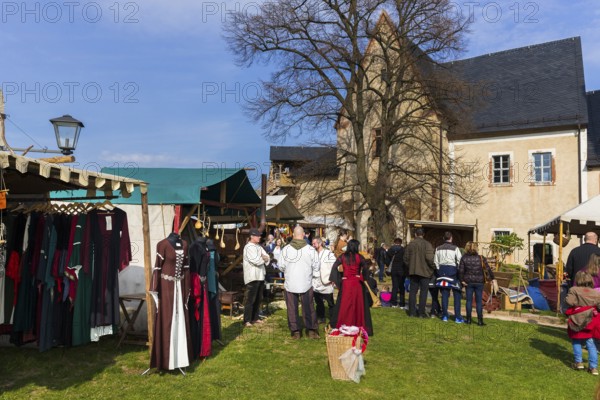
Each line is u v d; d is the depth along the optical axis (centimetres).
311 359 683
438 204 2678
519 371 649
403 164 2736
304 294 812
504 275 1262
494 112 2714
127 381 571
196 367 633
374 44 2888
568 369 664
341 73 2480
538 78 2780
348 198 2938
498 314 1112
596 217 1083
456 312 983
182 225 948
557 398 552
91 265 641
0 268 593
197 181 957
